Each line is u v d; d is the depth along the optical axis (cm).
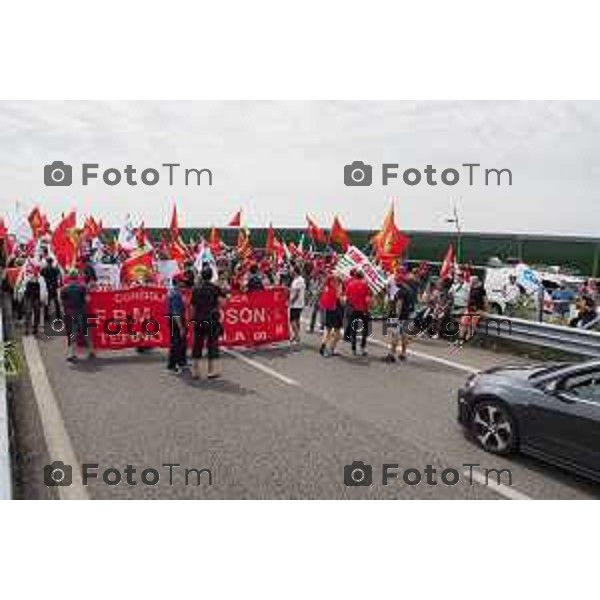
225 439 702
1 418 632
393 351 1135
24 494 556
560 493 588
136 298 1179
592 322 1234
